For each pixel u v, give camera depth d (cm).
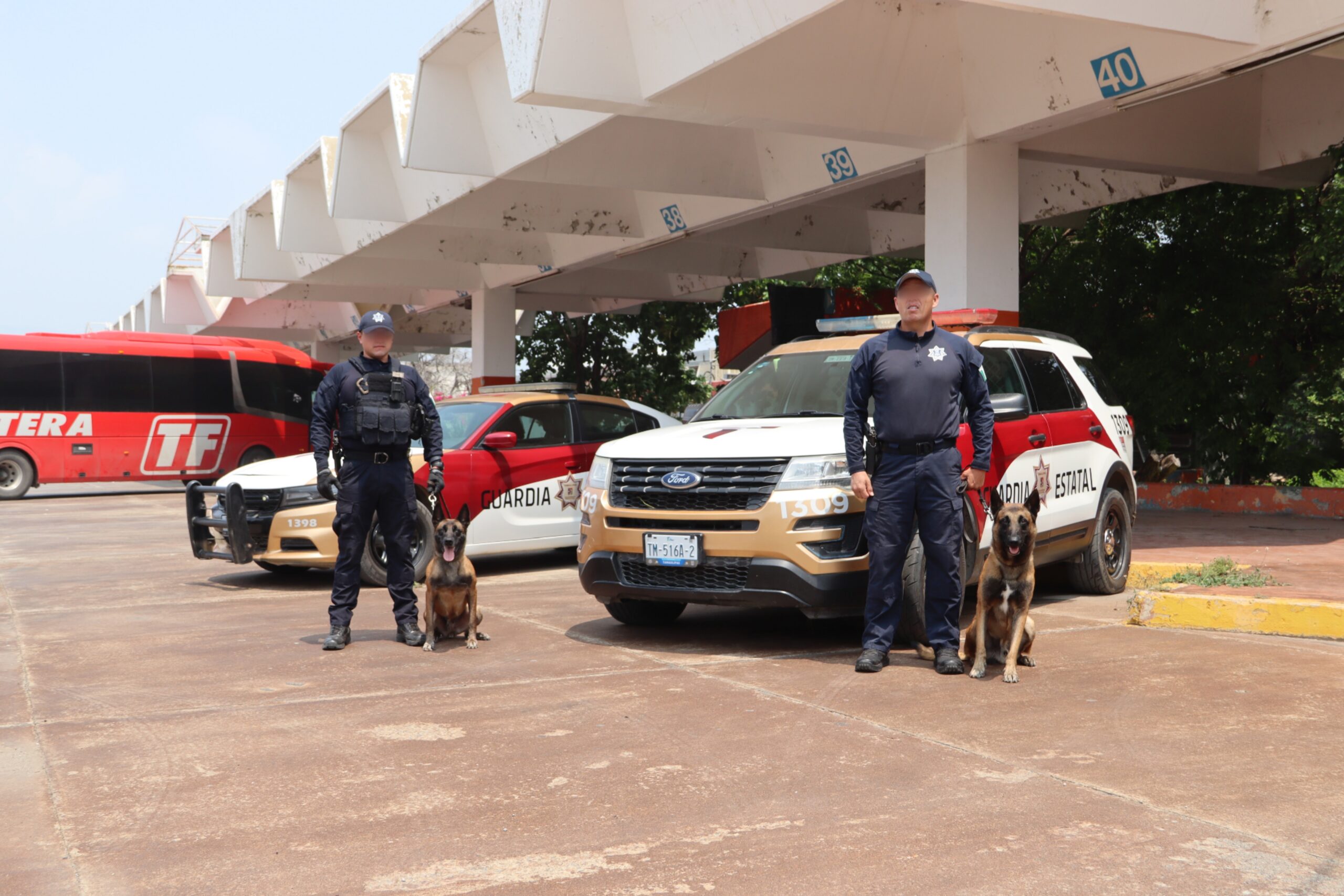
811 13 888
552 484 1072
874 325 764
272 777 417
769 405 733
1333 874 317
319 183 2195
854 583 608
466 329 3631
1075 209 1697
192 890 316
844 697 528
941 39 1141
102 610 845
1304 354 1689
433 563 667
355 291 2992
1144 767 414
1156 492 1689
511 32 1090
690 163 1600
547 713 505
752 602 611
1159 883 312
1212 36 888
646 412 1193
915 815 368
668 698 530
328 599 906
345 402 672
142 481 2472
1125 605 802
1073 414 811
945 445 584
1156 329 1733
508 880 321
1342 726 464
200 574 1080
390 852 343
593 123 1338
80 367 2405
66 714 514
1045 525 754
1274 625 668
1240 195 1625
